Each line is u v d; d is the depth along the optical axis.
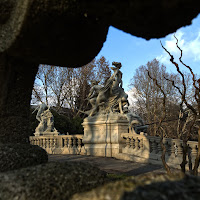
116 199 2.22
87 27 3.93
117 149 12.30
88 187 3.62
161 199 2.14
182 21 2.97
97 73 37.44
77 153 14.31
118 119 12.62
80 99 37.25
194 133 28.33
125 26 3.26
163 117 5.80
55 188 3.29
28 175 3.34
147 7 2.64
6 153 4.11
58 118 25.41
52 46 3.96
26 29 3.58
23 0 3.59
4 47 4.05
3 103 4.55
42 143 17.28
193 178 2.59
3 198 3.04
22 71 4.73
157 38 3.45
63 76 35.25
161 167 9.21
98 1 2.84
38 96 33.97
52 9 3.41
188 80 31.67
